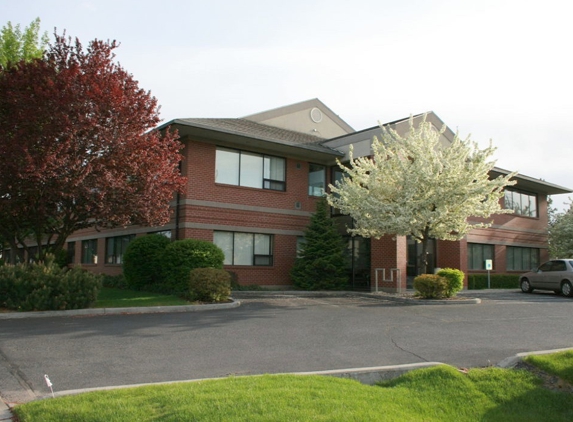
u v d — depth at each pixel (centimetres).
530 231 3036
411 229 1847
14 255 1644
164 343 966
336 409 556
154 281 1986
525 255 3028
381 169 1939
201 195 2033
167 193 1541
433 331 1134
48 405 572
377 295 1966
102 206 1392
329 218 2281
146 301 1541
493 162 1862
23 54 2062
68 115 1348
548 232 3194
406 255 2361
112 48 1529
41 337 1002
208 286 1552
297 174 2353
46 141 1323
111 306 1408
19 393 664
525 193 3062
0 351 884
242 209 2148
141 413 545
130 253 1992
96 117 1383
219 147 2111
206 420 519
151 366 799
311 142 2462
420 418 580
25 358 838
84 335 1027
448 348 952
